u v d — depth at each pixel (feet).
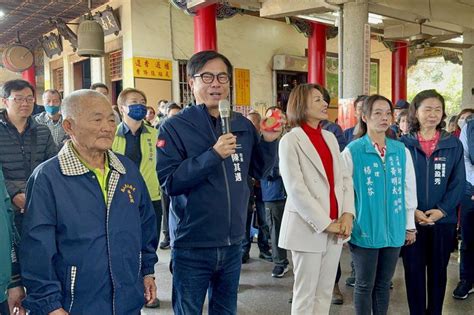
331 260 7.46
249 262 13.53
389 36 31.32
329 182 7.45
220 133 6.14
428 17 25.49
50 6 26.27
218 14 23.90
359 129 8.30
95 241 4.74
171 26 25.79
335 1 20.26
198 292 6.04
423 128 8.45
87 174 4.87
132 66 24.66
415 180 7.98
